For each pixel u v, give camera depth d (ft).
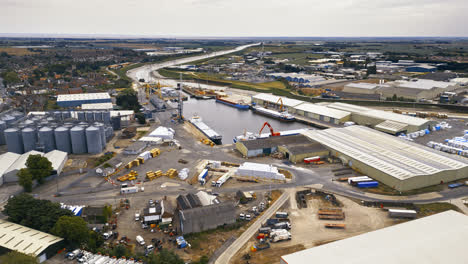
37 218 225.15
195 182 312.91
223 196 285.02
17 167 310.24
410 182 295.07
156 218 240.73
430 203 273.54
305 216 255.09
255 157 383.45
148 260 191.72
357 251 187.62
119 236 226.99
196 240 222.07
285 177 325.62
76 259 197.57
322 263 176.65
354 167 345.72
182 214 229.04
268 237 226.38
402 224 218.18
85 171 335.06
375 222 246.68
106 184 307.78
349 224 243.81
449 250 188.24
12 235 206.39
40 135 373.40
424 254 184.34
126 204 266.98
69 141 383.24
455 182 315.17
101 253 204.03
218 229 235.81
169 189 298.56
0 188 296.71
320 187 304.50
